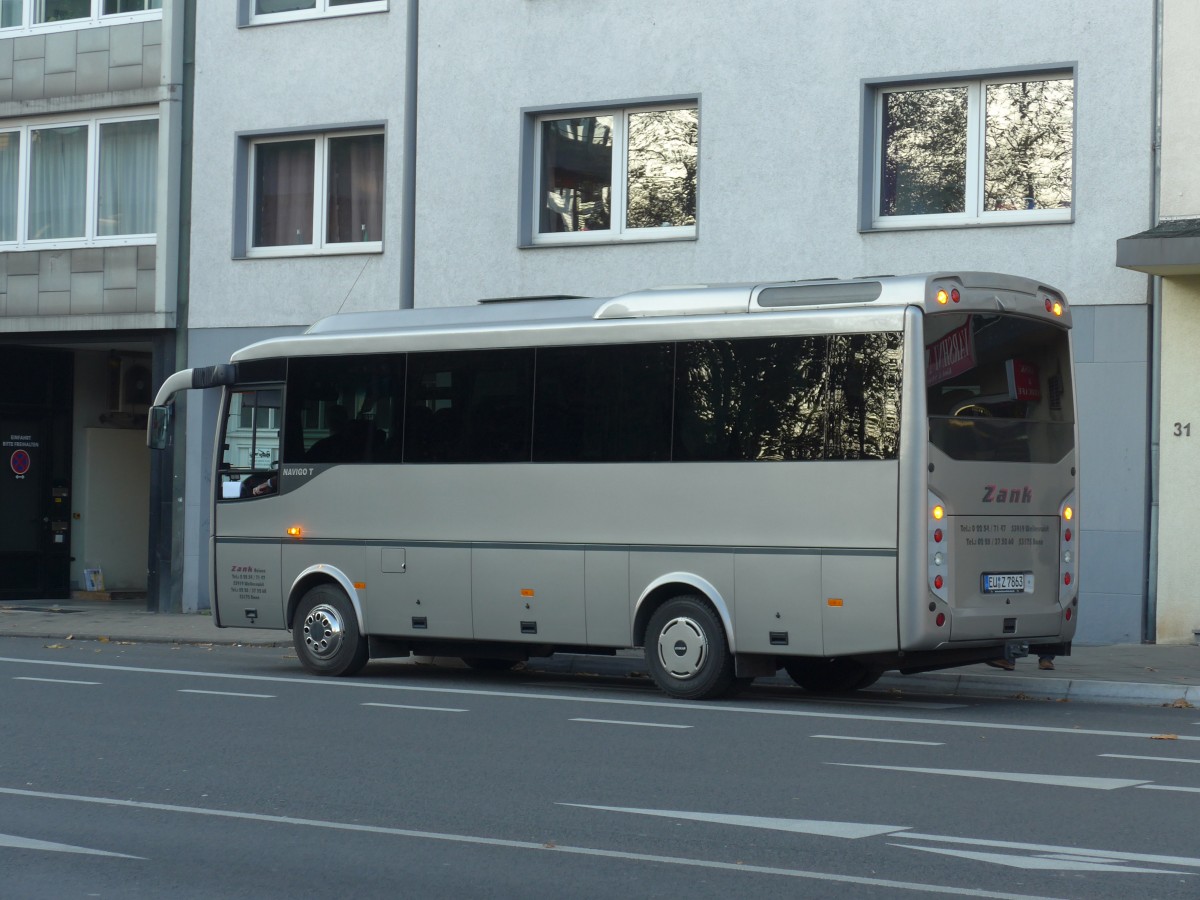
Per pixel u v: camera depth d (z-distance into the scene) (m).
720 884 6.76
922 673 15.16
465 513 14.81
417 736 11.20
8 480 27.83
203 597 24.03
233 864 7.20
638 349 13.95
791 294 13.33
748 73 20.11
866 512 12.72
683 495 13.59
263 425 16.23
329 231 23.62
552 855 7.34
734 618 13.31
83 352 28.75
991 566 13.08
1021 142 18.83
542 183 21.83
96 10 25.28
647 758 10.19
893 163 19.56
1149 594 17.80
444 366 15.08
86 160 25.56
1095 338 18.11
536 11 21.55
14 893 6.68
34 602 27.39
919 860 7.20
